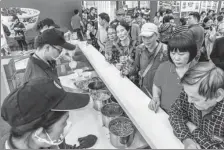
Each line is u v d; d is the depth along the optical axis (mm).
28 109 576
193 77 722
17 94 610
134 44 2098
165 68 1306
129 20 3281
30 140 634
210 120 829
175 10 3914
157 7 4273
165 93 1328
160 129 1029
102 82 1883
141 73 1760
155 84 1391
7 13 2598
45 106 598
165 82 1306
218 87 694
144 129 1032
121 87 1564
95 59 2338
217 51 1084
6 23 2566
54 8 3855
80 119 1478
